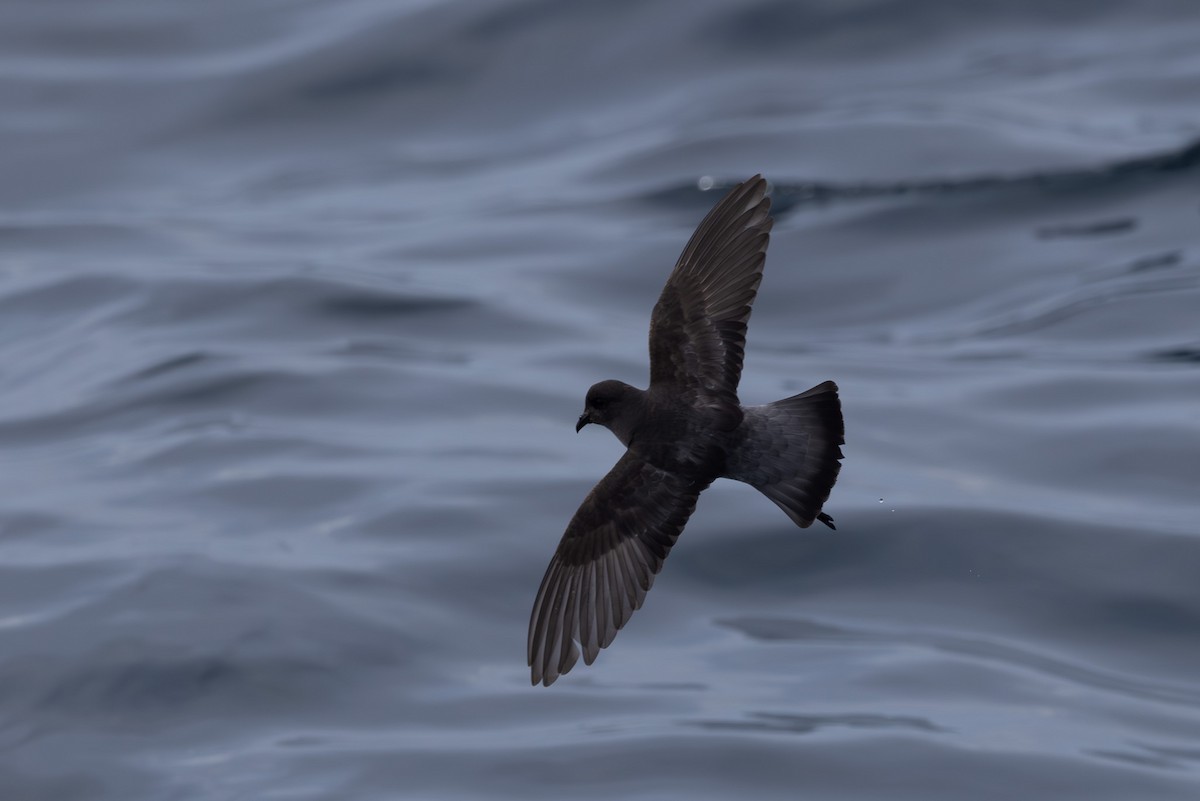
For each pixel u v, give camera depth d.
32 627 12.05
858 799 10.08
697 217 20.81
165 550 13.09
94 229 22.08
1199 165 20.48
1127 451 14.69
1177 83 22.97
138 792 10.34
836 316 18.48
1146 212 19.69
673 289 7.55
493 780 10.29
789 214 20.45
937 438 15.20
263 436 15.28
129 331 18.28
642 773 10.37
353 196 22.94
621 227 20.73
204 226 22.00
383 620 12.07
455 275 19.56
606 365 17.03
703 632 12.40
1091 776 10.28
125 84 26.77
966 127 22.06
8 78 27.11
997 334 17.62
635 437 7.42
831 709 11.13
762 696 11.33
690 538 13.57
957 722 10.95
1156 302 17.66
